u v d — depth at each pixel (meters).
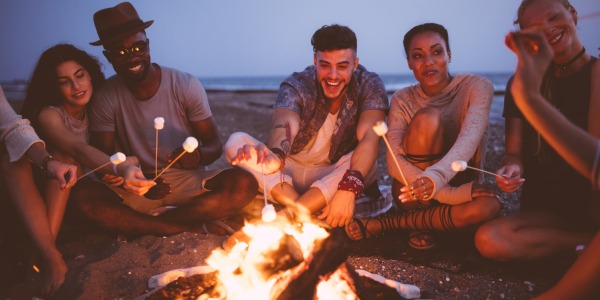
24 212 3.16
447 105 3.63
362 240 3.71
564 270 3.09
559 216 3.21
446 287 2.97
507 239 3.04
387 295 2.70
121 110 3.78
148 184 3.16
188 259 3.21
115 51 3.52
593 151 1.88
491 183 5.18
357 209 3.98
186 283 2.79
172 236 3.56
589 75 3.03
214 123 3.99
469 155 3.23
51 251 3.07
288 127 3.70
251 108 14.79
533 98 1.95
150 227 3.56
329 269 2.38
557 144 1.93
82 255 3.35
